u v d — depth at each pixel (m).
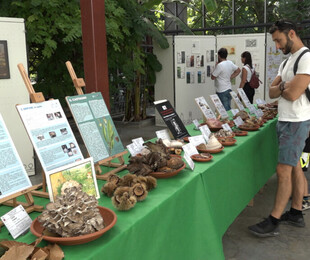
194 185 2.13
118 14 6.76
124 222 1.52
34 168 4.67
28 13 6.08
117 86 9.48
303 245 2.96
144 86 9.09
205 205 2.18
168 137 3.01
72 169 1.67
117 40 7.34
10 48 4.14
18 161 1.61
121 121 9.12
